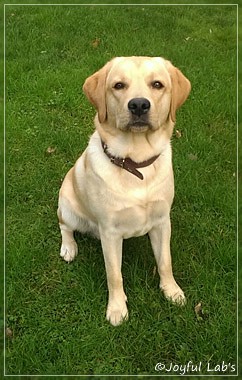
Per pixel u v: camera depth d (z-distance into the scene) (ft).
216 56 8.55
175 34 9.18
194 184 6.26
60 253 5.65
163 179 4.74
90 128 7.30
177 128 7.14
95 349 4.84
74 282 5.40
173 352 4.84
